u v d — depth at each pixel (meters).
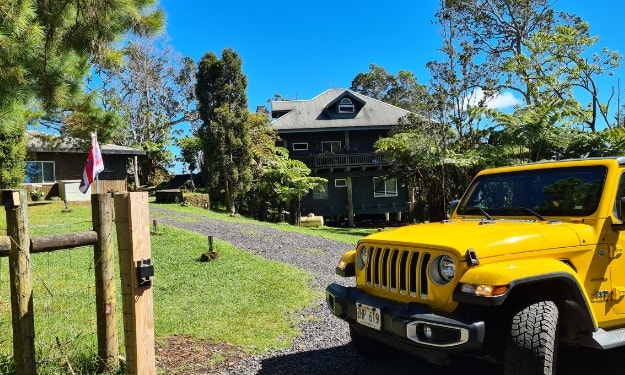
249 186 24.59
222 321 5.81
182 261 9.68
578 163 4.10
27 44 5.70
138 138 36.41
